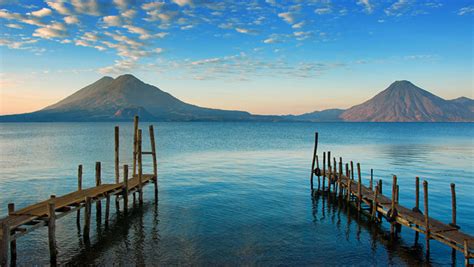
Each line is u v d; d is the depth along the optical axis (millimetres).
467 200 25594
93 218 21188
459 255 16031
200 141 86625
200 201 25047
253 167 41312
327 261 15211
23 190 28828
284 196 26844
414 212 18469
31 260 15180
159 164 44031
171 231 18750
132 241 17312
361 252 16281
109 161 47000
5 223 13547
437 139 94750
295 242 17281
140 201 24203
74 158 50219
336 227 19703
